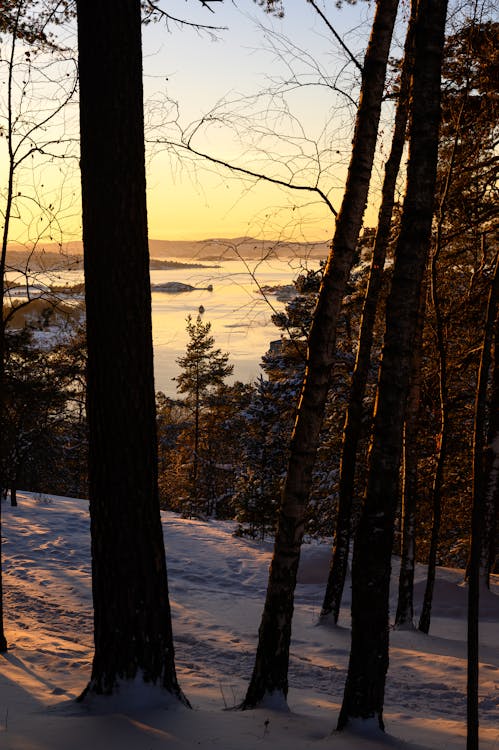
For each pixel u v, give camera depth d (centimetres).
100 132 588
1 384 1134
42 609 1403
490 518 1766
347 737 551
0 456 1165
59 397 1911
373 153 693
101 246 598
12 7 887
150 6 689
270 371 2691
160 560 634
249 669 1056
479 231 1279
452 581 1886
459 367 1412
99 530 622
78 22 591
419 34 556
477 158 1180
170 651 643
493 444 1742
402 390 568
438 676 1020
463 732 696
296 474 694
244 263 717
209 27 688
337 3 877
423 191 559
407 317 565
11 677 774
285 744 532
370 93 692
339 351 2122
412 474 1424
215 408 4644
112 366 605
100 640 627
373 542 569
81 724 552
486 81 1062
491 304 639
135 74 593
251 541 2453
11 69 952
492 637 1375
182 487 4872
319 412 695
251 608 1602
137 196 602
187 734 540
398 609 1434
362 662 575
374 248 1298
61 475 3900
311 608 1620
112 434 610
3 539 2130
